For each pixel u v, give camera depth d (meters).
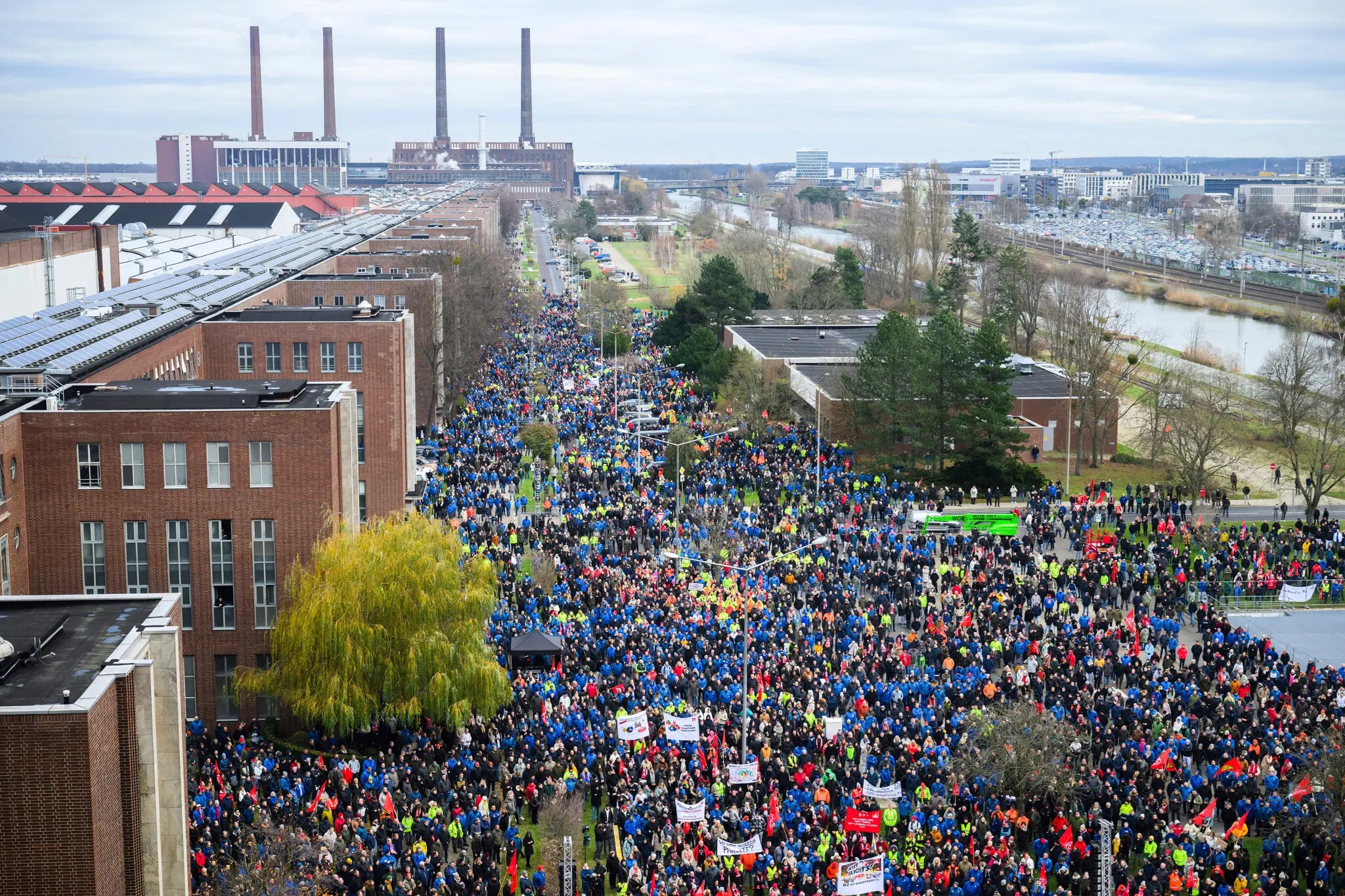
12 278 143.00
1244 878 53.75
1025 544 102.69
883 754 63.50
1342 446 133.88
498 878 54.00
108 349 90.00
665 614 82.62
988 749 61.75
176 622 48.59
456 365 157.88
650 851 55.81
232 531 71.44
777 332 191.75
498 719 69.44
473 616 70.44
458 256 189.75
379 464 108.12
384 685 68.19
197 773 61.06
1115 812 59.38
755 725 67.06
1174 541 108.25
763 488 117.56
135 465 70.69
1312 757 60.53
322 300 144.62
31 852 39.06
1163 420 144.00
